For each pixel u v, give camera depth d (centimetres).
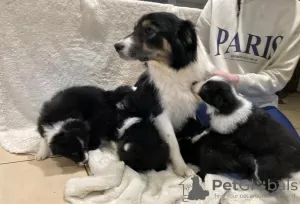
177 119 186
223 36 205
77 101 191
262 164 149
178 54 169
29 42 198
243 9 202
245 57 205
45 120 181
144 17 174
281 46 196
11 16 190
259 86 190
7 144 187
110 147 193
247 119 159
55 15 199
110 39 216
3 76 195
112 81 226
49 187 156
